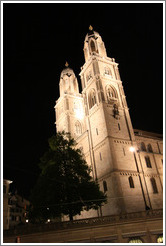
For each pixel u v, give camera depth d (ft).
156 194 169.89
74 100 256.93
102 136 177.37
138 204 153.58
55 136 130.82
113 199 150.51
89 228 91.40
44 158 125.18
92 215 166.09
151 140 203.92
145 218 91.97
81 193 113.39
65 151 124.98
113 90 203.41
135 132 217.56
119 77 213.87
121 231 90.02
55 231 92.22
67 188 112.37
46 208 107.24
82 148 205.05
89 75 215.51
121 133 179.52
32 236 93.04
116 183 151.74
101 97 187.52
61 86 269.85
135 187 159.43
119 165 161.99
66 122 238.89
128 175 161.17
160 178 183.62
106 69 212.23
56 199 108.47
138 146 192.54
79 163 123.24
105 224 91.45
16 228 97.66
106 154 168.25
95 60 207.82
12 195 255.50
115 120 183.42
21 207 260.83
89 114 201.36
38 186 114.73
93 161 181.16
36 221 112.57
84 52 234.58
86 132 199.31
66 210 107.65
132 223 91.35
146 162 187.83
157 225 89.86
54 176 113.29
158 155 198.39
